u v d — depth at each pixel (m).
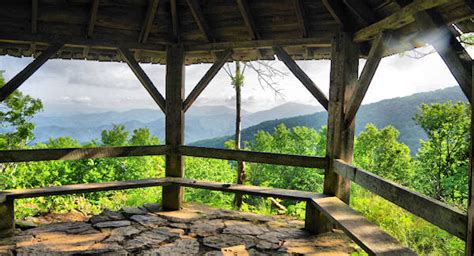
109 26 4.76
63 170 16.77
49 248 3.64
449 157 16.28
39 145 18.02
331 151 4.31
